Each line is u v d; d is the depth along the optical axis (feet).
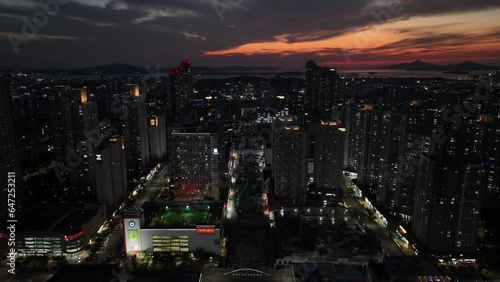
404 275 604.90
